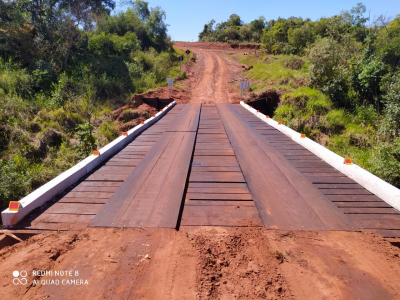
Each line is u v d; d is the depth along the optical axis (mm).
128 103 15906
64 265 2777
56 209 4008
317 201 4188
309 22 42969
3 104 12000
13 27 16609
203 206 4125
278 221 3654
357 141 12539
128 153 6734
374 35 17656
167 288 2449
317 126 13570
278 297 2369
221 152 6816
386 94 12656
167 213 3785
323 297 2359
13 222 3598
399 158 9695
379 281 2570
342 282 2553
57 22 19438
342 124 13492
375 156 9977
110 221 3611
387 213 3914
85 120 12586
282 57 28625
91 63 19562
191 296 2357
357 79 14875
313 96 15422
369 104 14453
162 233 3361
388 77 13344
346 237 3330
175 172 5277
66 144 11125
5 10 17938
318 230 3467
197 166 5820
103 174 5367
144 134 8750
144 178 4996
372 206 4117
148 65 25766
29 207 3865
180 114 12258
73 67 18516
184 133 8617
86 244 3152
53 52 18297
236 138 8047
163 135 8359
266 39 37812
